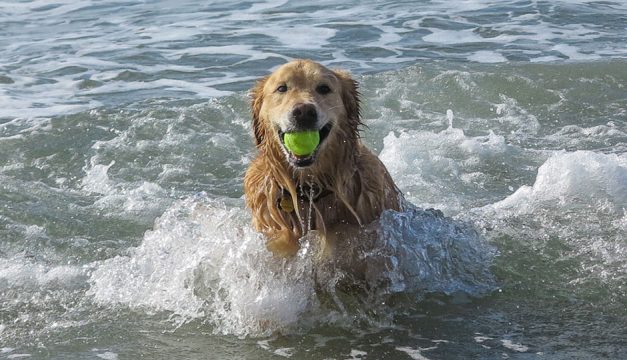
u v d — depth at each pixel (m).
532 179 9.16
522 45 13.96
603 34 14.60
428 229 7.34
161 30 15.88
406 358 5.79
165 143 10.12
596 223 7.79
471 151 9.80
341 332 6.21
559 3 16.88
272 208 6.84
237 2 18.19
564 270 7.01
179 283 6.85
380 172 7.11
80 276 7.11
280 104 6.54
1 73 13.20
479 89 11.59
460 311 6.47
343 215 6.88
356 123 6.98
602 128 10.40
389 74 12.08
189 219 7.77
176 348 6.00
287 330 6.24
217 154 9.88
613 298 6.53
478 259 7.23
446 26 15.36
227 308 6.56
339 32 15.10
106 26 16.56
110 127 10.54
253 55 13.79
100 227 8.10
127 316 6.48
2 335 6.17
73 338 6.14
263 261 6.71
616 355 5.72
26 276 7.07
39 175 9.38
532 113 11.01
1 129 10.55
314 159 6.35
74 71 13.27
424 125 10.66
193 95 11.83
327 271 6.73
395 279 6.82
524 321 6.27
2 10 18.47
